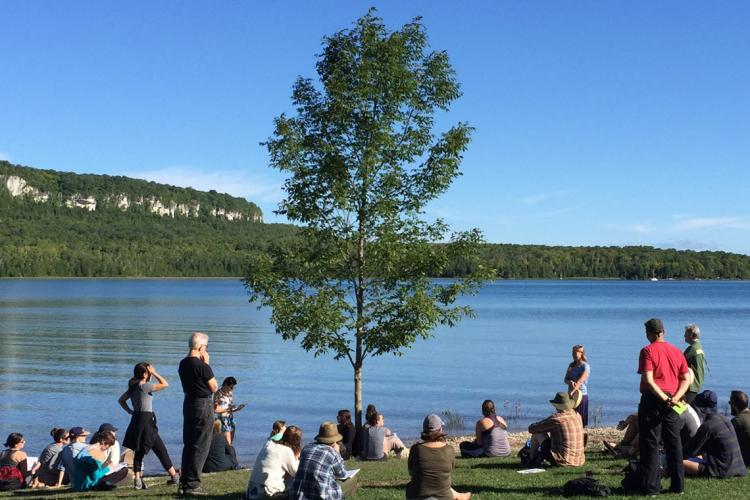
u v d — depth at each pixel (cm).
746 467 1055
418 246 1526
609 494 909
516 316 7750
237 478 1159
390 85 1525
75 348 4447
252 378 3250
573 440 1147
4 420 2303
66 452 1205
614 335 5478
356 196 1521
